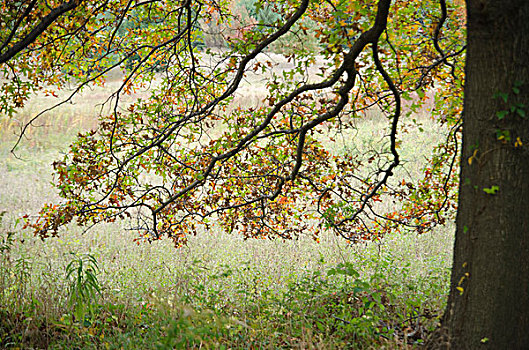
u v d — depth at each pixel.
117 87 27.22
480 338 3.42
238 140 6.14
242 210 6.64
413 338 4.47
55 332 4.62
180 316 3.69
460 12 5.11
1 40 5.50
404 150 15.13
